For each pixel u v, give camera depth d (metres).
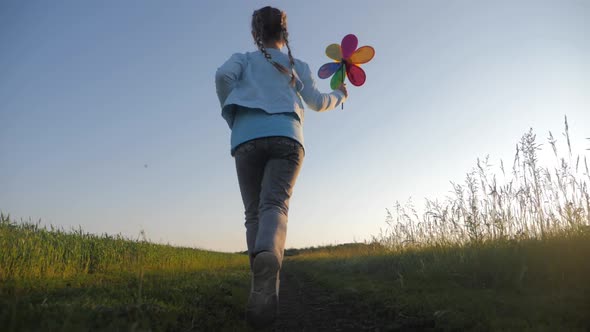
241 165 2.61
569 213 4.55
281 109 2.55
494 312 2.73
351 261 8.68
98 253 8.09
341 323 3.38
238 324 3.06
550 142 5.01
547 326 2.25
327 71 3.79
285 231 2.54
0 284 3.80
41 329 2.00
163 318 2.67
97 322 2.32
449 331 2.58
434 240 6.56
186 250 14.93
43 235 7.42
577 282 3.35
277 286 2.45
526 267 3.68
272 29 2.81
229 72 2.59
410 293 4.04
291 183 2.63
